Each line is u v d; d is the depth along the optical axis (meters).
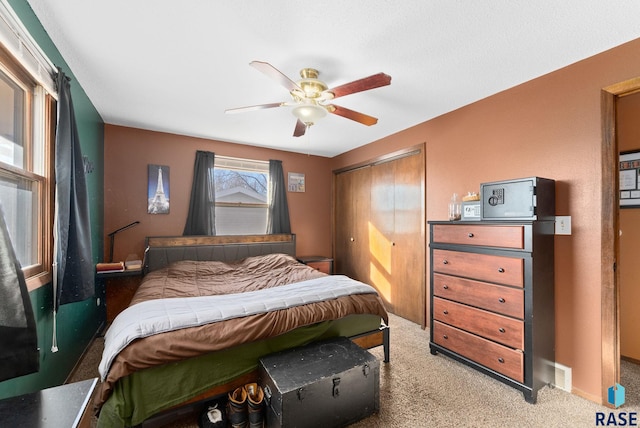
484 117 2.58
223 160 4.04
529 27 1.64
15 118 1.56
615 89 1.82
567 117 2.04
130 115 3.05
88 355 2.46
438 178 3.02
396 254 3.61
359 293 2.31
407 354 2.54
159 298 2.24
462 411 1.78
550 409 1.80
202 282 2.87
